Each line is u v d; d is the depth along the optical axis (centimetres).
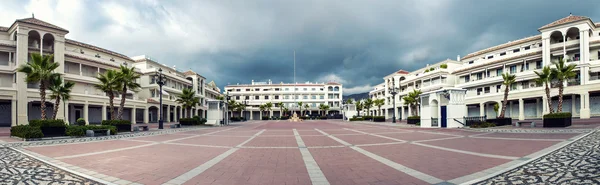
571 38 3575
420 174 663
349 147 1173
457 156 899
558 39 3678
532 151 950
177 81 5800
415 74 6312
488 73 4391
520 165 721
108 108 4459
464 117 2609
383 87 7475
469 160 825
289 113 10169
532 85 3725
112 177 652
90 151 1084
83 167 767
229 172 703
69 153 1030
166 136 1848
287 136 1789
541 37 3872
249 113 10150
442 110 2678
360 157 911
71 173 697
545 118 2130
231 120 6481
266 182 607
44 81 2061
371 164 791
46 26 3359
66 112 3506
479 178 607
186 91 4106
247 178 642
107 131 1923
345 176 655
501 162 778
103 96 3988
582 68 3183
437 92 2688
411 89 5956
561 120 2020
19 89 3086
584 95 3078
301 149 1123
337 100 10225
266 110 9875
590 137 1302
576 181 559
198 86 6781
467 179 608
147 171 716
